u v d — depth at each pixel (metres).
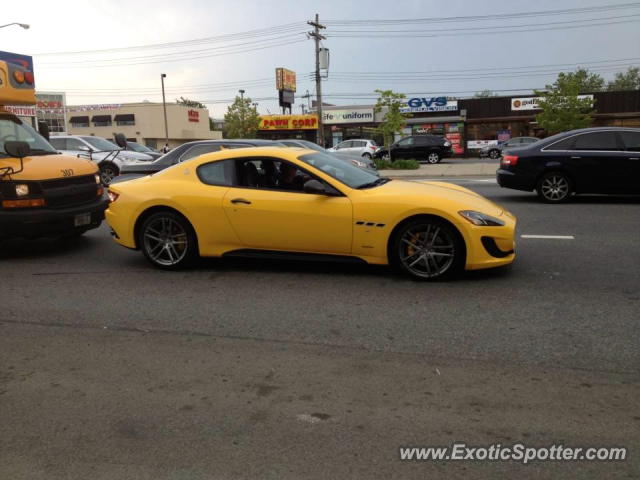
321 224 5.73
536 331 4.32
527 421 3.05
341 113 44.97
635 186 10.64
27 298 5.50
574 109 35.88
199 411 3.24
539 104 36.97
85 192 7.68
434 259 5.60
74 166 7.66
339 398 3.36
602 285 5.48
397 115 26.77
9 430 3.08
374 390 3.45
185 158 10.23
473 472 2.63
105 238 8.63
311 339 4.29
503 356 3.88
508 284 5.55
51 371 3.82
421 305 4.98
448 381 3.54
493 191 13.60
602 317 4.58
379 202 5.59
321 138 34.12
